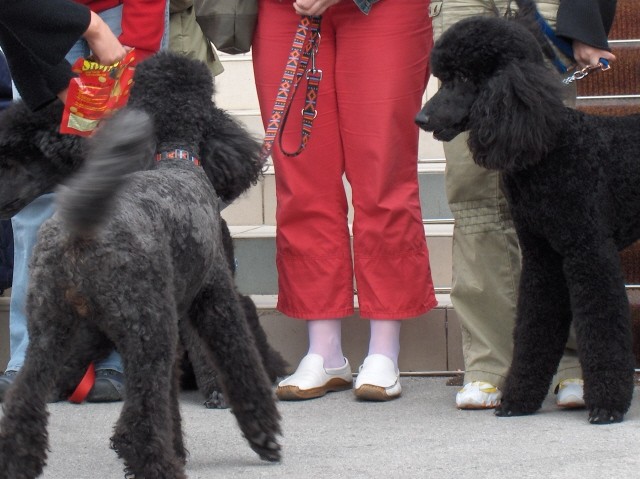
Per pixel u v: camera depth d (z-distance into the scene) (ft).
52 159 18.52
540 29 21.57
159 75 17.26
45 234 14.62
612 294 20.54
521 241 21.59
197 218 16.08
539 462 17.94
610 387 20.61
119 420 14.78
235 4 23.91
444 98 20.61
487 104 20.02
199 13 24.21
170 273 15.07
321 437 20.44
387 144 23.56
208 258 16.48
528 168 20.58
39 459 14.35
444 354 26.61
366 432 20.80
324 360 24.76
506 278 23.21
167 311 14.85
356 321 26.71
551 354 21.68
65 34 17.99
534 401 21.77
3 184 18.62
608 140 21.02
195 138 17.29
